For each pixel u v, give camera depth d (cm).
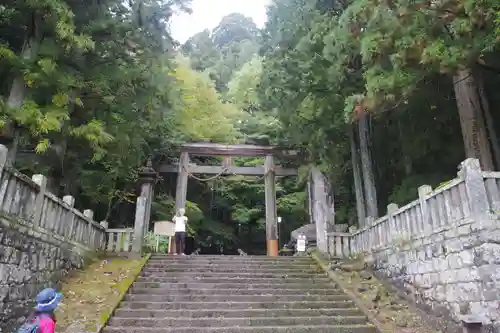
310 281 954
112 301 735
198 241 2467
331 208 1491
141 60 1087
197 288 865
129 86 1048
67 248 824
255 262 1092
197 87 2188
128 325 672
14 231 583
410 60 727
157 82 1155
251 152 1930
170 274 944
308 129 1321
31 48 889
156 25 1047
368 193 1270
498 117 1121
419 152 1287
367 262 1008
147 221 1428
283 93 1255
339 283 912
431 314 700
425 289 727
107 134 929
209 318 701
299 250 1394
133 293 819
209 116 2152
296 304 795
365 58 786
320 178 1523
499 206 587
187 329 648
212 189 2478
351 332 679
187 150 1889
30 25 900
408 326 692
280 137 1781
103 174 1329
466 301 602
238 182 2538
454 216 646
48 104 877
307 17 1188
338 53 998
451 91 1095
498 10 594
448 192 666
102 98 995
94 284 816
